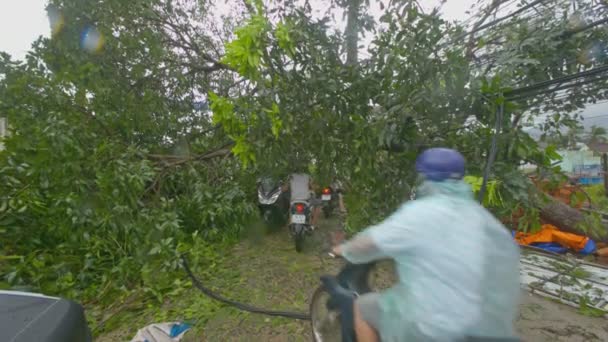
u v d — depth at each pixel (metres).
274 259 5.08
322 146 3.60
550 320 3.48
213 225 5.58
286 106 3.40
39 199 4.17
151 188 5.20
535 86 2.59
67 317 2.19
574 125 3.49
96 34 5.28
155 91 6.00
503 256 1.55
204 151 6.25
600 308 3.65
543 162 2.70
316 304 2.86
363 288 2.49
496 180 2.53
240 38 2.95
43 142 3.98
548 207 5.39
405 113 2.91
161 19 5.91
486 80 2.73
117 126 5.48
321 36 3.53
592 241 5.25
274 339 3.09
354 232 3.43
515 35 3.60
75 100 5.01
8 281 3.37
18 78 4.76
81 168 4.16
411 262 1.52
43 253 3.97
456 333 1.38
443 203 1.58
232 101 3.19
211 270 4.57
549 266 4.80
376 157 3.31
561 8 3.53
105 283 3.93
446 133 3.05
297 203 5.52
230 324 3.32
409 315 1.51
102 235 4.29
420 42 3.03
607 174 8.09
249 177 5.84
